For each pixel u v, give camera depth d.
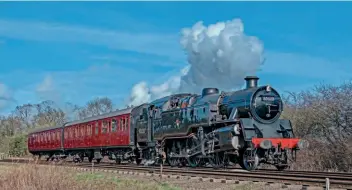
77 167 26.20
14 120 87.88
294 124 27.81
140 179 18.39
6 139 64.50
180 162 24.11
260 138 18.92
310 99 28.02
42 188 14.81
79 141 35.97
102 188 15.29
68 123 39.19
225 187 14.68
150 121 27.02
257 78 21.30
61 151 40.59
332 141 25.44
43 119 85.44
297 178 15.20
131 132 28.80
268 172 18.55
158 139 25.75
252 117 19.81
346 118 25.30
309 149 25.92
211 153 21.09
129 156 29.25
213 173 18.00
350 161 23.81
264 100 20.09
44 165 17.06
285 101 29.88
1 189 14.91
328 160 24.94
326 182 12.52
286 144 19.19
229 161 20.56
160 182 16.91
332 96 26.47
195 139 22.28
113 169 23.67
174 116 24.22
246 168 19.55
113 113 31.56
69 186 15.16
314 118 26.77
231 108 20.84
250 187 14.30
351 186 13.12
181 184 16.16
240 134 19.47
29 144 48.19
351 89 26.08
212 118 21.25
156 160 26.09
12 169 16.88
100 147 32.56
